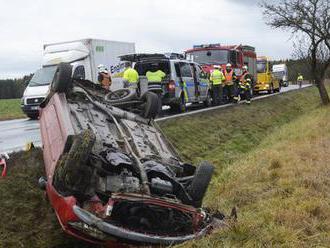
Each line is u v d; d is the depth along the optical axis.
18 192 8.30
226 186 9.71
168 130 15.52
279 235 6.06
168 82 18.16
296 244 5.82
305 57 28.94
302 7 26.17
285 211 7.02
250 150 15.90
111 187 6.27
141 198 5.75
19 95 82.19
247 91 25.66
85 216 5.52
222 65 25.62
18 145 12.25
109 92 9.53
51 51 21.22
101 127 7.66
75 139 6.24
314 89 45.75
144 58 18.16
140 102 9.02
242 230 6.03
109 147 6.91
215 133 17.25
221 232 6.09
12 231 7.28
